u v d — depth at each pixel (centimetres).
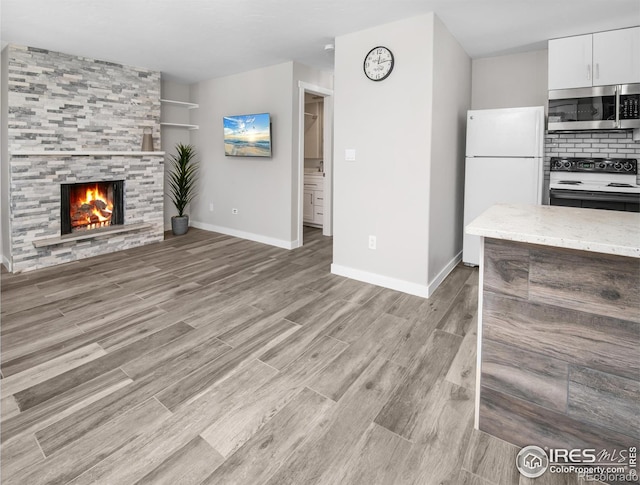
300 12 296
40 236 405
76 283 356
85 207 456
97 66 442
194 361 221
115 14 302
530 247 145
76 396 188
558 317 142
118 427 166
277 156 490
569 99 346
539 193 361
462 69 389
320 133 656
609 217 165
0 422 168
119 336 251
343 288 344
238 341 245
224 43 379
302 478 140
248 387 196
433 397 187
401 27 309
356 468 144
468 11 291
